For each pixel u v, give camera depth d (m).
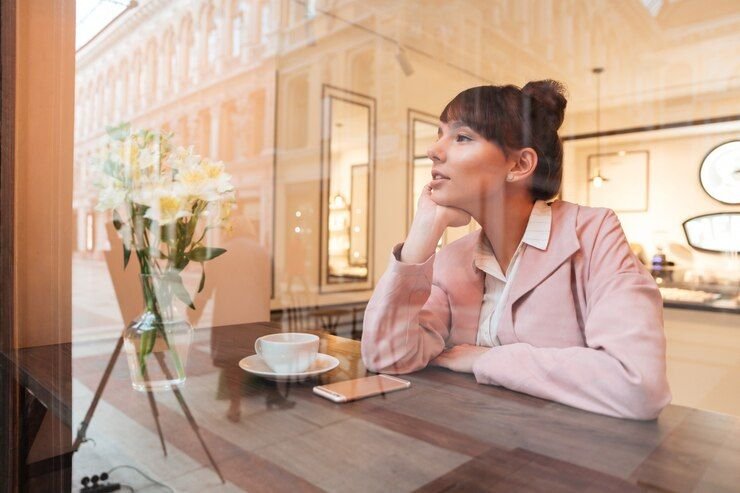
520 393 0.50
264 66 1.67
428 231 0.61
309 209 1.43
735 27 0.82
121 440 0.49
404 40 1.30
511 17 0.68
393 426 0.44
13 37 0.90
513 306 0.54
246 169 1.57
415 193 0.78
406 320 0.60
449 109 0.59
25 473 0.58
